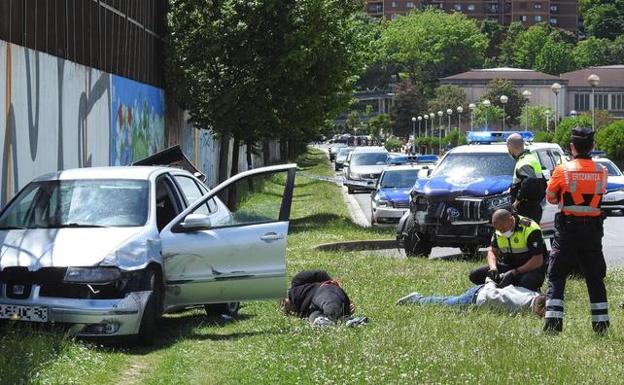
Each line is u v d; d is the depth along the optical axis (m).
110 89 24.30
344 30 31.12
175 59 30.98
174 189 12.17
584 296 13.82
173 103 33.75
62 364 8.88
